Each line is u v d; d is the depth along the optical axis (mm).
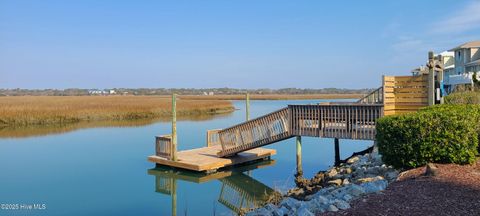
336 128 12219
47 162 17203
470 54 37875
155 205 10711
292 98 107750
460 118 7629
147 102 54344
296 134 13125
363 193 6543
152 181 13617
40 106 40188
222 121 36656
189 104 52875
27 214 9867
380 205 5734
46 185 13070
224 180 13562
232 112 49875
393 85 12477
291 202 7219
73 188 12695
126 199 11320
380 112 11219
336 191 7234
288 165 15727
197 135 26734
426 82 12016
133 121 37750
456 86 24344
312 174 13680
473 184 6336
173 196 11641
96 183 13344
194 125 33156
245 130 14531
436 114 7680
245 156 15562
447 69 43031
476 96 14906
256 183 12977
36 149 20859
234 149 14836
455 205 5477
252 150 17016
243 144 14555
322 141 23141
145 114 42812
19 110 34969
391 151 8062
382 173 8648
